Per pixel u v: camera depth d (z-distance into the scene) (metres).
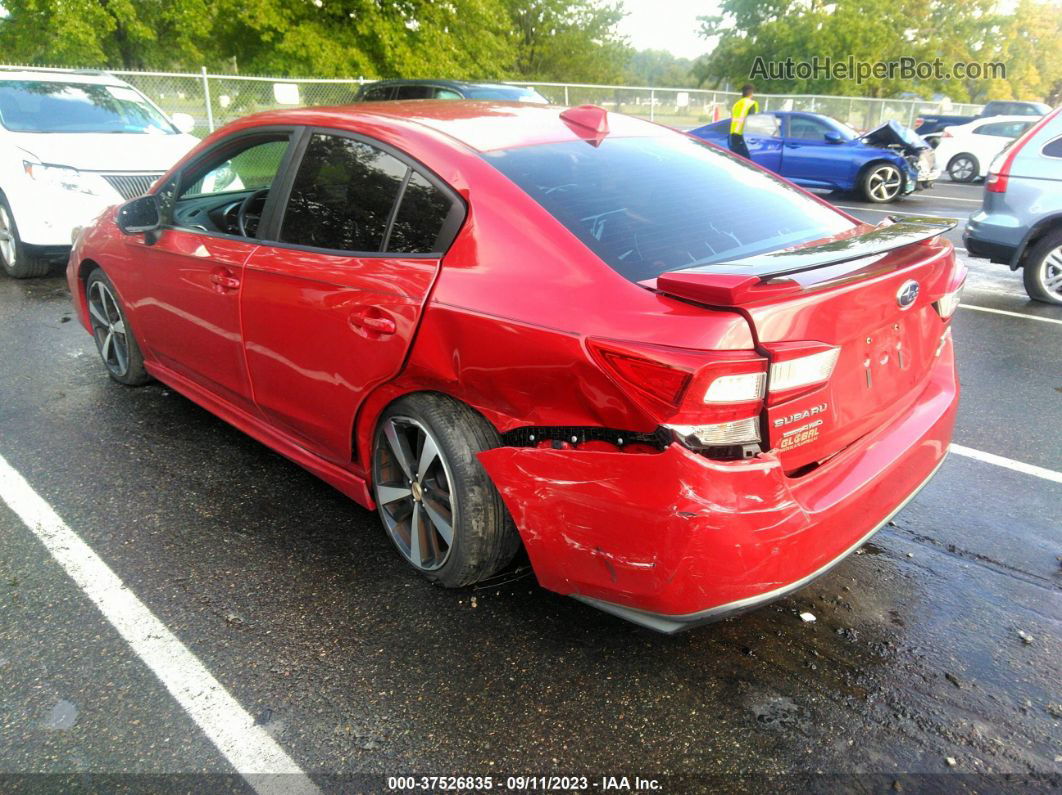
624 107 22.33
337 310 2.76
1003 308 6.91
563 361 2.14
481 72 26.42
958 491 3.61
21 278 7.06
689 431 1.97
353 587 2.82
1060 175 6.71
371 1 23.03
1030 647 2.57
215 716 2.24
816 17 38.50
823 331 2.11
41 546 3.04
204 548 3.05
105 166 6.82
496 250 2.43
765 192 2.95
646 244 2.39
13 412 4.23
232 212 3.45
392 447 2.76
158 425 4.11
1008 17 41.53
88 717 2.23
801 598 2.81
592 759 2.12
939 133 20.27
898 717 2.28
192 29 21.30
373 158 2.84
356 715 2.25
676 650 2.53
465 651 2.51
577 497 2.16
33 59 21.38
